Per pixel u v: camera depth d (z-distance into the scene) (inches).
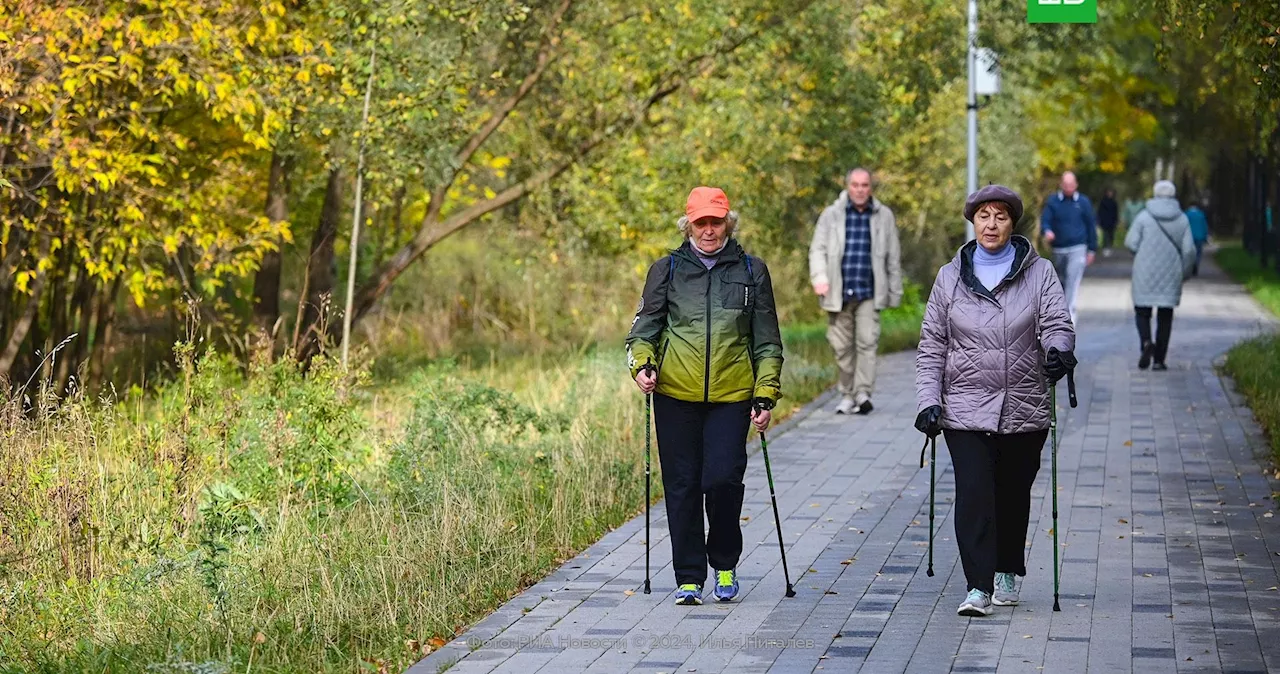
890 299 875.4
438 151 924.6
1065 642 400.8
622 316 1422.2
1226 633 406.9
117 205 860.6
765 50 1069.1
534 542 513.7
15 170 802.8
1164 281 1066.1
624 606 448.5
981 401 430.3
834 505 608.1
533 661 388.8
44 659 394.3
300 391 613.6
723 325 445.7
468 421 655.8
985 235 434.0
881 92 1194.0
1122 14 1277.1
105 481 539.5
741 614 437.1
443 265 1440.7
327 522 530.9
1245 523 556.7
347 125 902.4
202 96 808.9
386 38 889.5
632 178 1051.9
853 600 452.8
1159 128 2519.7
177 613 423.8
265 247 914.7
